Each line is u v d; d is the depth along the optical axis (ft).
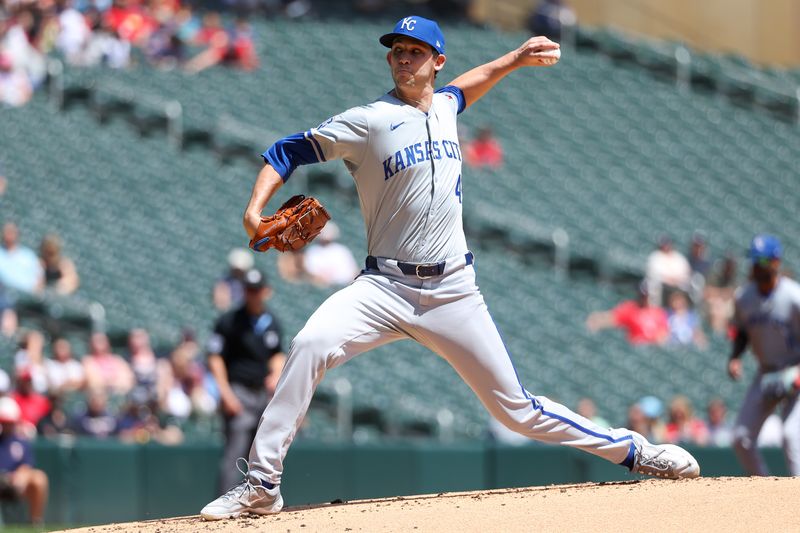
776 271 87.45
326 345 56.34
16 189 175.42
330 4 262.06
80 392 133.08
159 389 132.67
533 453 115.96
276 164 56.39
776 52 274.98
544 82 245.04
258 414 97.04
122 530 57.26
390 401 142.41
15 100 196.54
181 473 117.70
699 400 162.91
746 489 55.88
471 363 57.41
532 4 267.18
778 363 88.17
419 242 56.29
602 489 58.70
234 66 224.53
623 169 222.07
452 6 267.80
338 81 227.81
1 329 141.79
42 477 113.39
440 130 57.26
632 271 190.19
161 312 156.04
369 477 117.19
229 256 172.35
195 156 197.77
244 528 53.36
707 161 229.25
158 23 220.84
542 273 190.49
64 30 208.44
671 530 49.21
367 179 56.80
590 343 171.63
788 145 238.27
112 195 180.65
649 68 254.47
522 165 217.36
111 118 201.05
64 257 162.30
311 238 56.29
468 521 51.75
